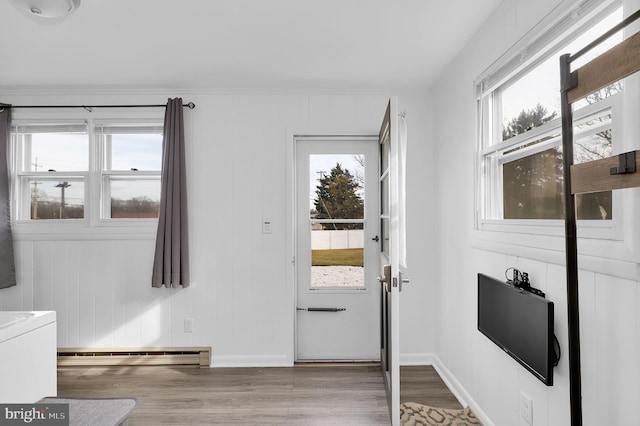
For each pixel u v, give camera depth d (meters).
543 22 1.71
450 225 2.91
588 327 1.44
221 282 3.37
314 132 3.38
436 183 3.27
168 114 3.26
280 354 3.36
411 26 2.30
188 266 3.27
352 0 2.02
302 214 3.49
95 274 3.34
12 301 3.33
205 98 3.37
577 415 1.25
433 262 3.36
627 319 1.25
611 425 1.32
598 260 1.36
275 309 3.37
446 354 3.03
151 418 2.47
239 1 2.02
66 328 3.34
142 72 2.99
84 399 1.66
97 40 2.45
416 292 3.37
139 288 3.34
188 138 3.36
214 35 2.39
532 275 1.82
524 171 2.00
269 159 3.38
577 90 1.23
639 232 1.18
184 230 3.26
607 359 1.34
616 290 1.30
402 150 2.85
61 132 3.42
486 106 2.37
